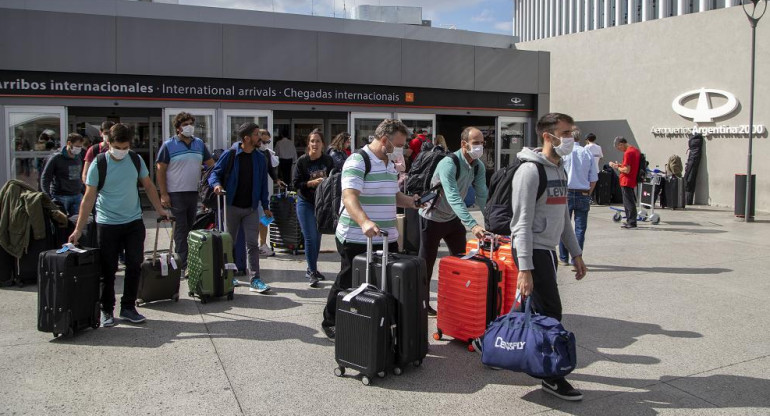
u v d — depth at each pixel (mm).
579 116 19562
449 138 18609
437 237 5770
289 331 5477
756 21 12734
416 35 18516
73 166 8234
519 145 16469
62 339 5219
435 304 6461
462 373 4559
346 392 4215
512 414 3904
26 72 11484
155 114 14695
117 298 6617
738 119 15453
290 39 13273
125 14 14578
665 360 4863
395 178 4965
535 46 20609
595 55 18953
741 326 5746
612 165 12250
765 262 8711
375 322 4219
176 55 12391
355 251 4879
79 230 5359
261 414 3879
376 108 14375
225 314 5988
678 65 16734
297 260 8664
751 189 13000
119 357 4820
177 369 4586
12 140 11508
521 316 4055
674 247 9906
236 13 15734
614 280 7582
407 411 3936
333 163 7305
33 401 4020
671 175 15398
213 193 7176
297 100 13516
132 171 5574
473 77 15406
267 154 9062
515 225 4090
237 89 12977
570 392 4086
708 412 3951
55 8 14055
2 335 5320
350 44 13875
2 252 6980
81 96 11852
